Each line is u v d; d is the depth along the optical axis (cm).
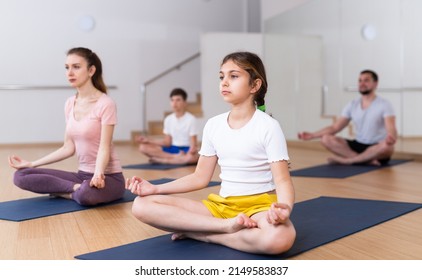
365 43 632
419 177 425
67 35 884
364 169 480
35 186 319
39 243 222
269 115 212
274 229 187
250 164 204
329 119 712
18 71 860
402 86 571
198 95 923
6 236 235
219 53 857
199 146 804
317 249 209
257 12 973
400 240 223
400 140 579
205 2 955
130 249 208
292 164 537
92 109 313
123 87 918
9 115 860
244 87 202
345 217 269
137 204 215
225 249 205
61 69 878
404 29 565
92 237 232
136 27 920
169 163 534
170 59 939
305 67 761
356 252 204
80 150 323
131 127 923
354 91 659
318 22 729
